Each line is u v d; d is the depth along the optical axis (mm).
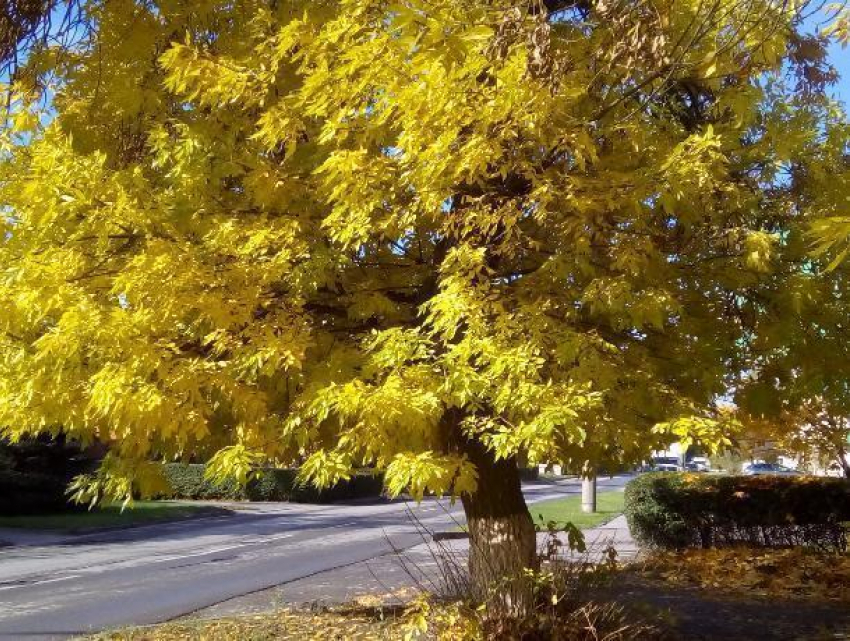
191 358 4703
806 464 15000
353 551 15539
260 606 9203
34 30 5887
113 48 5891
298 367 4480
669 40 5152
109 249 4836
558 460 4422
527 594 5629
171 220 4926
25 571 13211
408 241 5715
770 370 5910
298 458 5168
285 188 5176
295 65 5461
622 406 4586
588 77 5176
